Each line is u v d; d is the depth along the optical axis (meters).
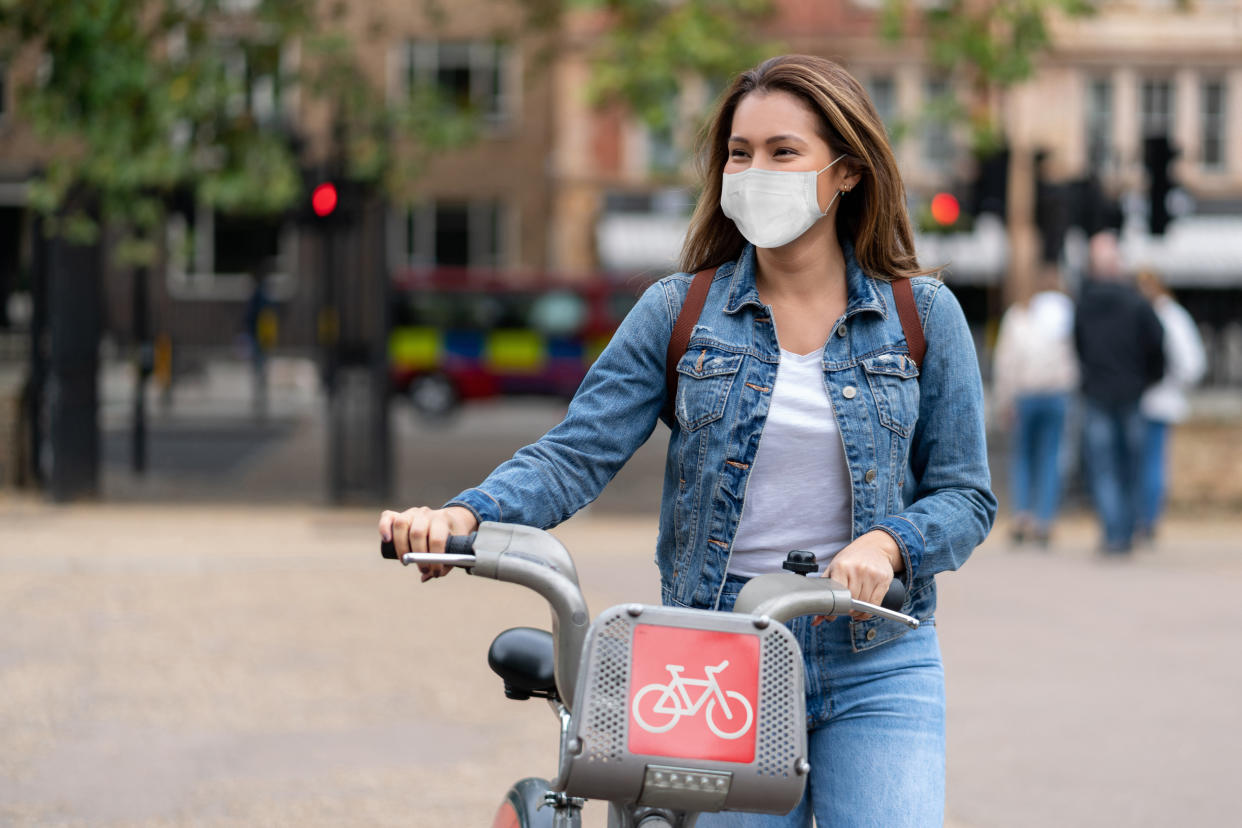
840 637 4.49
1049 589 16.70
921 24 26.38
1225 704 11.41
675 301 4.61
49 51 23.47
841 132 4.41
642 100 25.83
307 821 8.36
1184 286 58.34
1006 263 43.75
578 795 3.61
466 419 49.78
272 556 18.08
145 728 10.30
